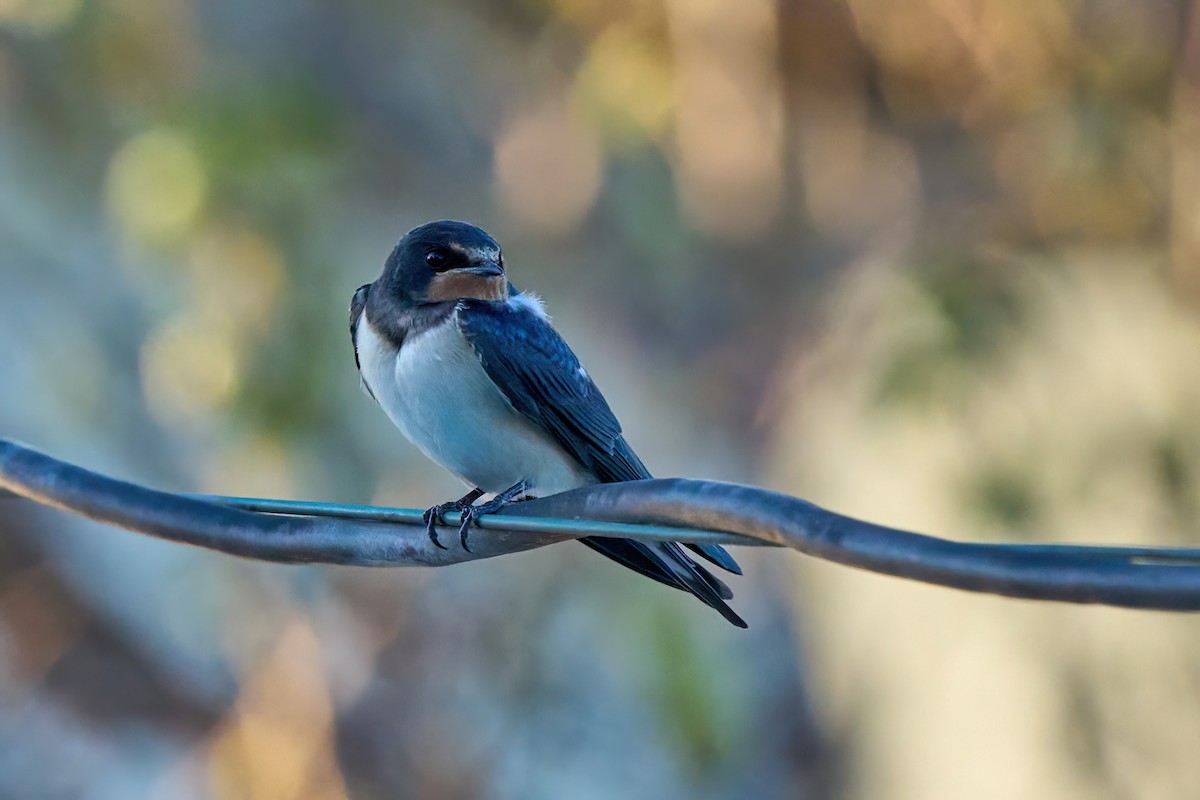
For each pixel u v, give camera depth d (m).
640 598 13.76
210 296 12.53
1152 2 13.81
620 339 16.55
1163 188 13.99
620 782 14.30
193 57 14.02
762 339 16.48
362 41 15.02
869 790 16.17
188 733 14.84
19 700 14.49
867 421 13.52
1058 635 14.62
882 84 15.01
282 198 12.68
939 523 14.45
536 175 15.43
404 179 15.36
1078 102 14.12
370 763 14.83
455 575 15.11
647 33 14.45
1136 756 14.19
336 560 5.50
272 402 12.45
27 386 13.92
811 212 15.46
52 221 14.13
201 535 5.53
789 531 4.28
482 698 14.80
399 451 13.43
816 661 16.94
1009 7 14.18
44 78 13.90
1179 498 13.34
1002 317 13.42
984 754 15.27
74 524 14.77
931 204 15.11
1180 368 13.62
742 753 15.12
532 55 15.40
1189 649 14.05
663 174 14.91
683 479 4.67
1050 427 13.24
